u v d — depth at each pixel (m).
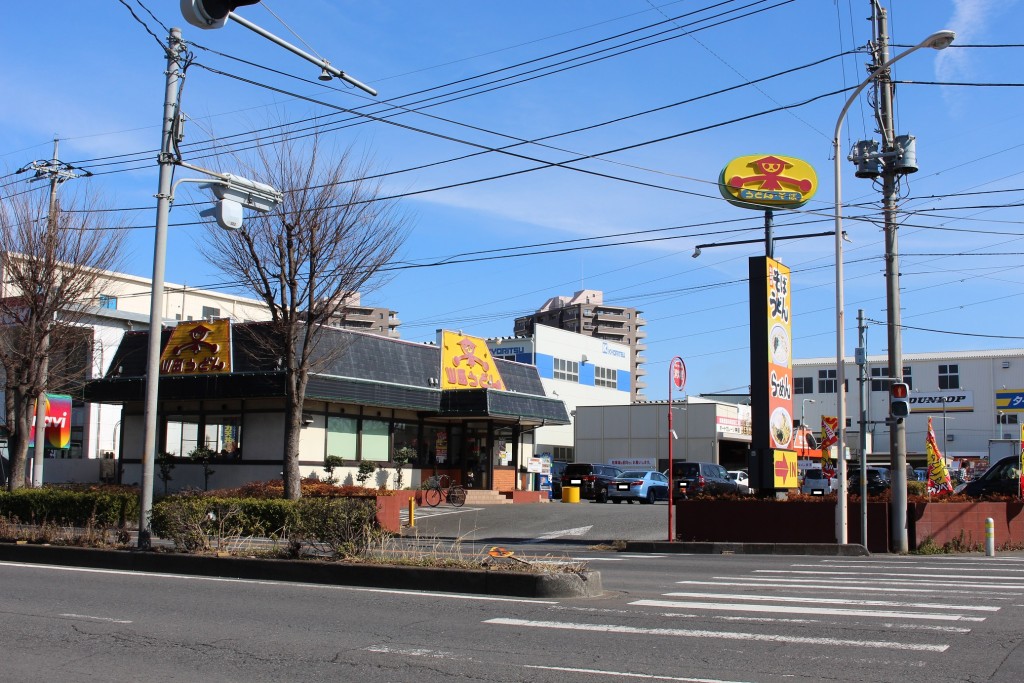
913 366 74.25
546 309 135.00
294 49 13.37
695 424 57.41
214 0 9.82
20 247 24.47
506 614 10.30
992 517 21.17
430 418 34.50
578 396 68.81
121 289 50.34
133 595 11.68
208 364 28.36
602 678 7.30
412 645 8.59
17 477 24.27
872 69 20.56
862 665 7.75
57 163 25.50
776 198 23.19
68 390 31.88
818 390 75.62
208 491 26.03
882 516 20.33
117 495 21.16
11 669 7.64
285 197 22.58
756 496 21.73
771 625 9.63
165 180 15.48
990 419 71.12
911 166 20.41
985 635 9.10
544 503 34.88
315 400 28.58
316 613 10.34
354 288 23.66
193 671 7.59
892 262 20.61
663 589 12.88
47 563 15.55
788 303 23.14
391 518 24.30
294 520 14.14
